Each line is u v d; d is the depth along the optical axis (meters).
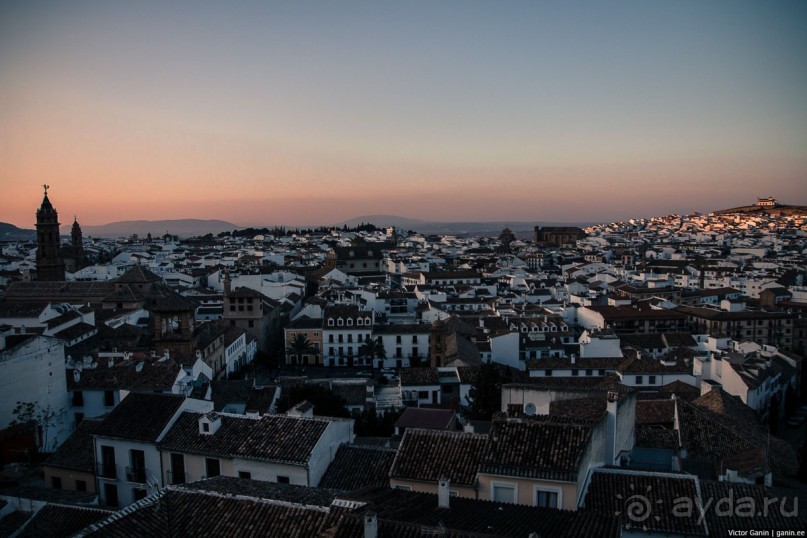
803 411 128.62
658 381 114.00
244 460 49.84
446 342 143.62
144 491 53.56
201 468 51.53
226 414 55.50
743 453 63.03
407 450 45.34
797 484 60.81
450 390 113.00
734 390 106.75
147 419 55.34
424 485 42.28
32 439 73.75
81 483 56.03
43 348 79.88
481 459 42.66
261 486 42.91
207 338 123.25
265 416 54.19
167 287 183.12
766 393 112.69
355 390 102.75
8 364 74.62
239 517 36.56
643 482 40.12
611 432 47.56
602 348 129.00
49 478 57.59
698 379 114.19
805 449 69.19
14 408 75.31
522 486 38.38
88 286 162.88
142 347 115.38
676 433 63.53
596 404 52.31
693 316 179.50
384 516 32.19
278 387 91.38
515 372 126.62
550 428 41.12
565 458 38.50
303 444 49.88
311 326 161.12
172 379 84.88
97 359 99.25
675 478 40.28
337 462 51.50
